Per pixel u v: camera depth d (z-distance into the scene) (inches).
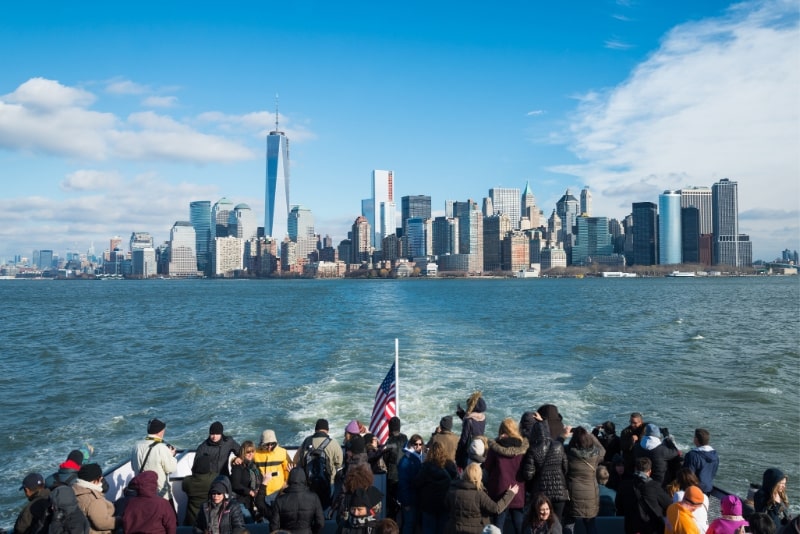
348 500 314.5
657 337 2123.5
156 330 2655.0
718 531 312.2
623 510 364.2
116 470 431.5
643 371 1369.3
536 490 346.6
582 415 957.8
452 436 412.2
